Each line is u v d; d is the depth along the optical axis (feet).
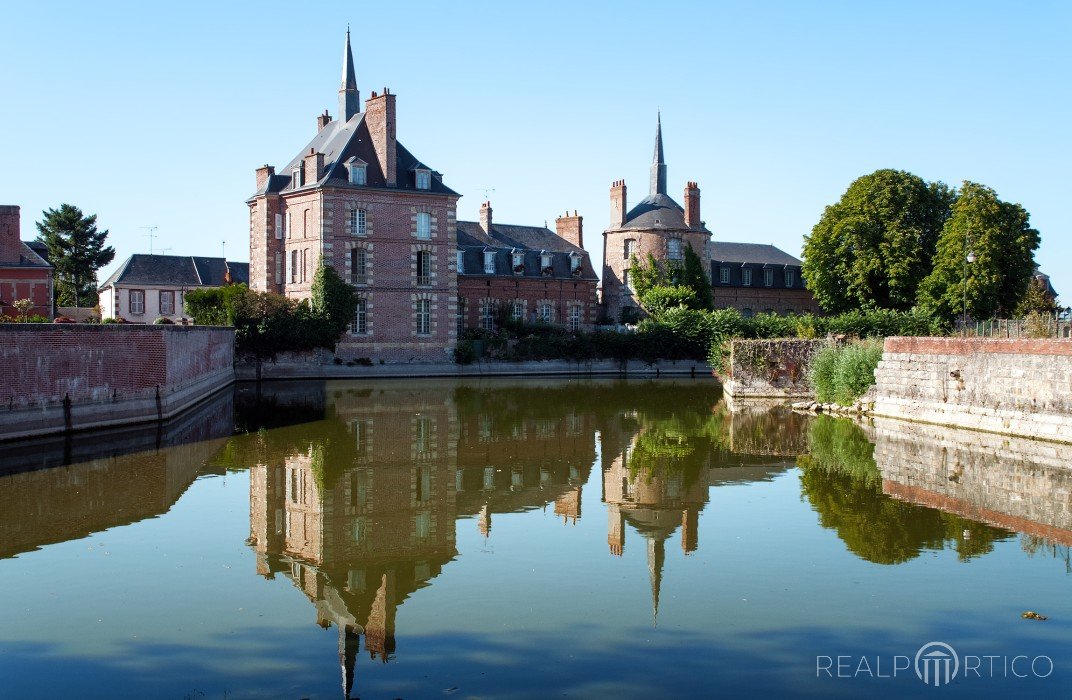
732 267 279.49
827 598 45.60
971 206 188.34
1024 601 45.09
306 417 114.52
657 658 38.65
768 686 36.14
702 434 102.63
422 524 60.44
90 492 67.77
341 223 186.39
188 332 121.08
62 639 40.32
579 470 80.38
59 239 302.86
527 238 241.55
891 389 116.67
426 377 192.03
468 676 36.91
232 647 39.63
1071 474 76.02
